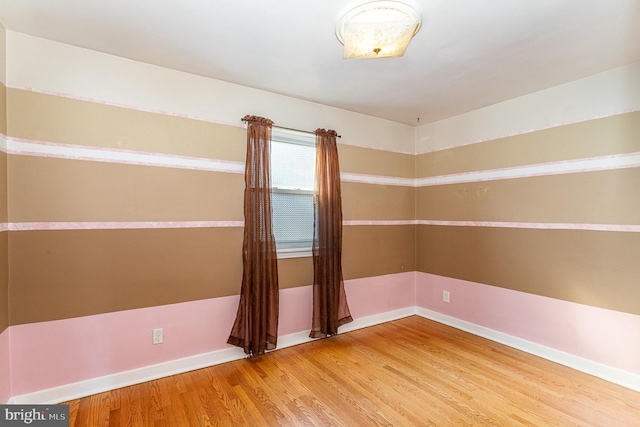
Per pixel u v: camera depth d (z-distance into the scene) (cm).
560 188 262
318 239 303
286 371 247
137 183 229
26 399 196
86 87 212
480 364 259
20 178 195
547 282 269
